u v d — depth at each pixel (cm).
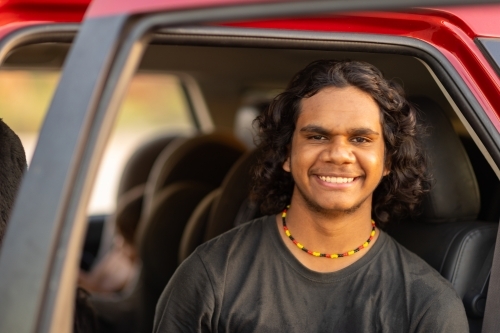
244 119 356
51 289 89
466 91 135
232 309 137
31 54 243
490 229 165
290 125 142
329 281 138
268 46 127
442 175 168
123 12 102
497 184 183
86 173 93
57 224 90
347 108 132
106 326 277
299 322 137
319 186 133
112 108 97
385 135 138
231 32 124
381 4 102
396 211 159
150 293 274
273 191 156
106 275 306
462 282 160
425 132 164
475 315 159
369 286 139
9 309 88
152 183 321
